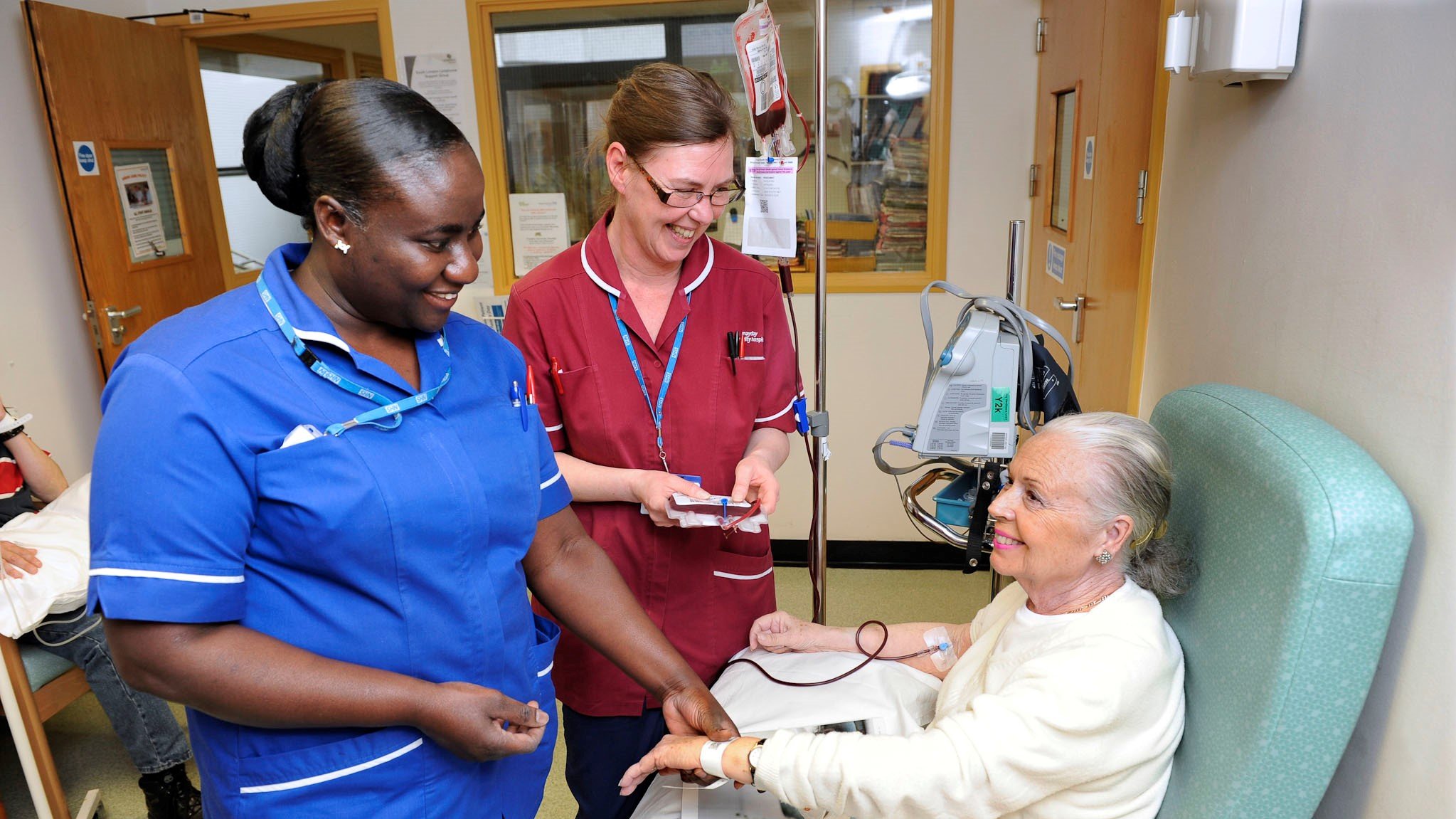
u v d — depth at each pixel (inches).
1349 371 41.4
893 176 131.1
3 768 98.9
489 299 136.6
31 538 82.4
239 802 37.1
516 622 42.3
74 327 129.5
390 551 36.3
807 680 56.3
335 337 35.8
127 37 127.9
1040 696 41.6
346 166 32.6
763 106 56.7
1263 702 37.8
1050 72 114.7
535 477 43.6
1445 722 35.3
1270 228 49.3
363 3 132.1
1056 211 110.8
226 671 33.4
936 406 54.9
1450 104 34.0
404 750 38.1
